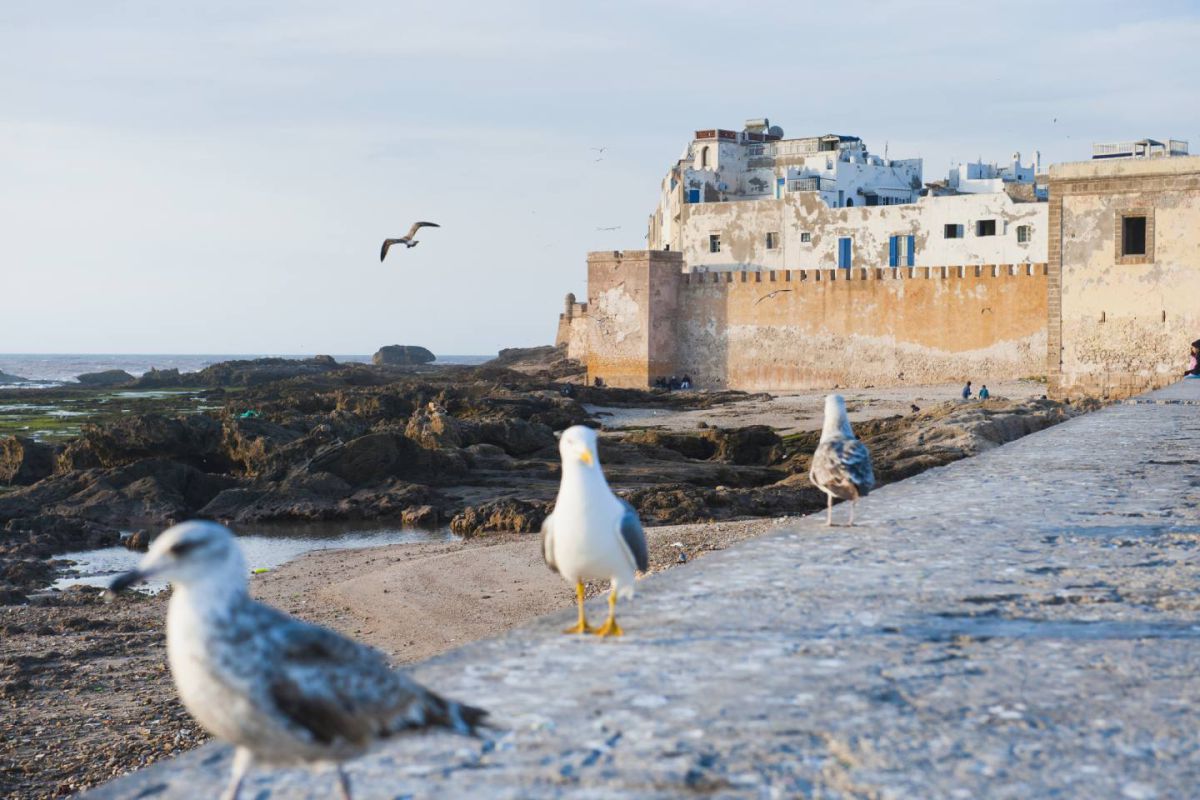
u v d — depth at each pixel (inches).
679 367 3459.6
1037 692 218.5
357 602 934.4
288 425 2156.7
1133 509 450.6
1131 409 1093.8
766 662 239.8
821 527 414.6
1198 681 225.5
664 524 1273.4
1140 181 1935.3
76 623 893.8
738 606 291.1
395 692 147.4
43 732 619.2
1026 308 2960.1
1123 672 232.1
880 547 373.4
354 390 2824.8
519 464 1857.8
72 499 1624.0
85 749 589.9
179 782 176.7
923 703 211.6
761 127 4672.7
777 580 322.7
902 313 3129.9
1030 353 2957.7
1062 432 828.0
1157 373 1941.4
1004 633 263.7
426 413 2108.8
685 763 181.6
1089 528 407.5
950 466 615.5
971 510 451.5
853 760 183.3
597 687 222.2
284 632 143.1
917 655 245.1
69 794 530.6
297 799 169.2
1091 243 1979.6
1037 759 183.8
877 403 2684.5
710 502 1368.1
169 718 640.4
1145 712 206.5
